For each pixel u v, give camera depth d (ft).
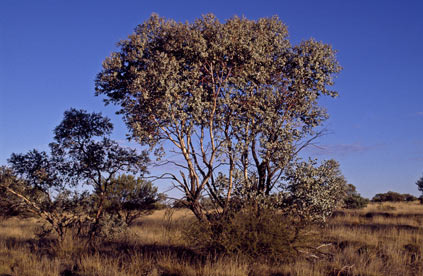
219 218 34.55
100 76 41.39
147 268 30.68
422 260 33.53
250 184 39.14
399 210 99.91
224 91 39.68
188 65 41.16
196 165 40.06
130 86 38.60
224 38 38.73
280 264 31.22
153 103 38.45
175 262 31.30
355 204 111.04
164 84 36.83
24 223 77.97
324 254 34.35
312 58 42.24
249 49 39.06
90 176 49.37
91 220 49.03
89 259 33.45
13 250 39.81
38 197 47.96
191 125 37.65
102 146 49.60
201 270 28.68
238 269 28.25
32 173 47.96
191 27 40.75
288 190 39.04
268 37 42.45
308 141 41.42
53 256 37.68
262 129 38.78
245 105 40.24
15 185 47.85
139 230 52.65
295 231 32.65
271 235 31.19
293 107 42.60
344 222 66.23
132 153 50.37
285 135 38.99
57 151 49.26
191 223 33.99
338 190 41.19
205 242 32.45
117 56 40.98
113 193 58.75
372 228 56.49
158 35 41.14
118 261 32.17
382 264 30.32
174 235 36.35
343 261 32.35
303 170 38.52
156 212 102.06
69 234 47.03
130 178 60.75
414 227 56.95
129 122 40.19
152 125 40.06
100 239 45.21
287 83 43.24
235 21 41.04
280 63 42.45
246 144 39.50
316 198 37.68
